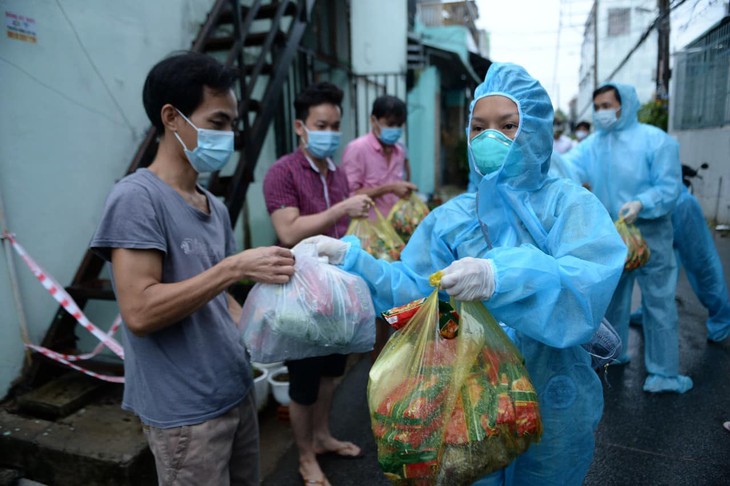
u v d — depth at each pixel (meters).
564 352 1.42
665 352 3.21
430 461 1.17
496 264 1.19
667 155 3.16
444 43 9.78
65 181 2.96
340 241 1.59
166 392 1.49
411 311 1.33
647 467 2.46
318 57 6.50
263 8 4.27
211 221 1.65
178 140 1.53
